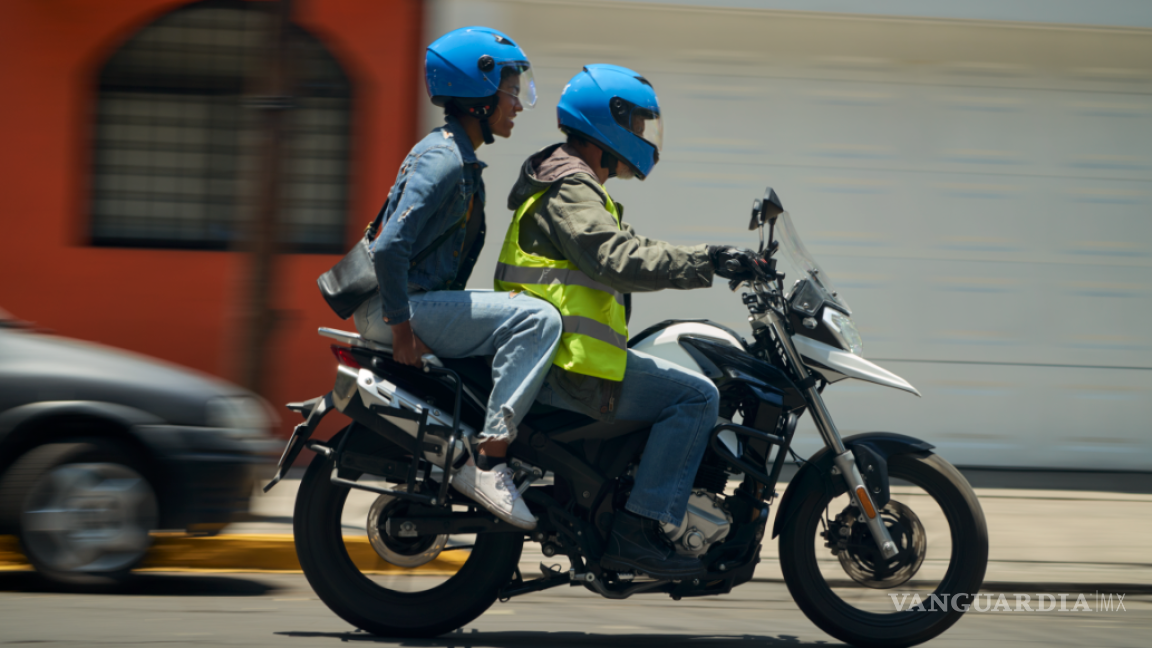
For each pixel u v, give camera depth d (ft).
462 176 27.84
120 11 69.82
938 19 68.44
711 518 28.60
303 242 69.77
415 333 27.89
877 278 69.82
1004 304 70.23
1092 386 70.59
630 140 29.19
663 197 69.10
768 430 29.12
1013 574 43.06
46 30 69.10
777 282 29.45
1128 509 57.93
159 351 70.38
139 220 71.46
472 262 30.25
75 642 29.53
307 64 68.90
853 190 69.67
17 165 69.15
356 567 30.14
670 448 28.02
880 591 30.81
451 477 28.14
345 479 28.71
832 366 29.25
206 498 38.32
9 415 36.81
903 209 69.82
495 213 67.87
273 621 33.06
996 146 70.08
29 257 69.56
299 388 68.95
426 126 69.36
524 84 29.32
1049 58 69.87
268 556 42.34
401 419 27.99
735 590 40.32
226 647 29.25
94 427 37.78
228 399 40.11
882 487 29.25
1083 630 35.47
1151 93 70.69
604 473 28.86
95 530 37.24
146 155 71.26
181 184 71.72
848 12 68.28
